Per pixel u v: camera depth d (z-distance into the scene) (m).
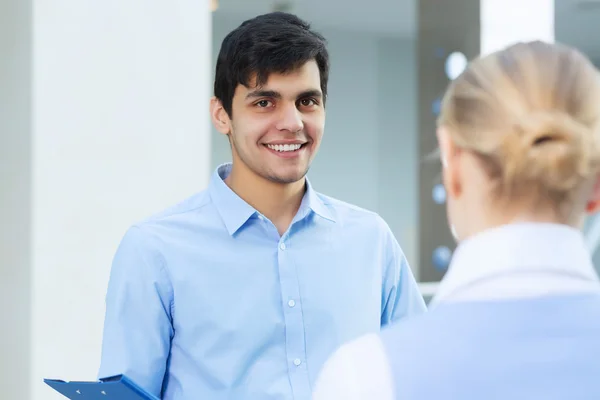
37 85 3.19
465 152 1.00
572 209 0.97
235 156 2.07
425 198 4.27
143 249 1.99
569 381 0.91
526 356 0.93
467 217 1.02
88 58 3.29
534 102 0.95
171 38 3.47
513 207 0.97
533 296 0.95
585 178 0.95
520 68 0.97
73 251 3.27
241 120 1.96
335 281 2.06
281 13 2.00
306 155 1.98
